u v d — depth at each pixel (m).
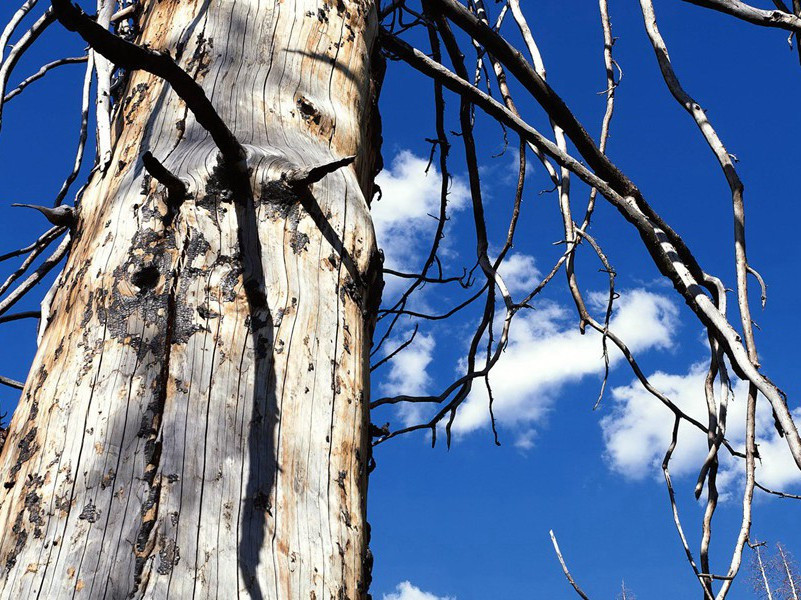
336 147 1.64
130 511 1.12
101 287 1.34
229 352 1.28
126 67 1.17
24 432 1.26
